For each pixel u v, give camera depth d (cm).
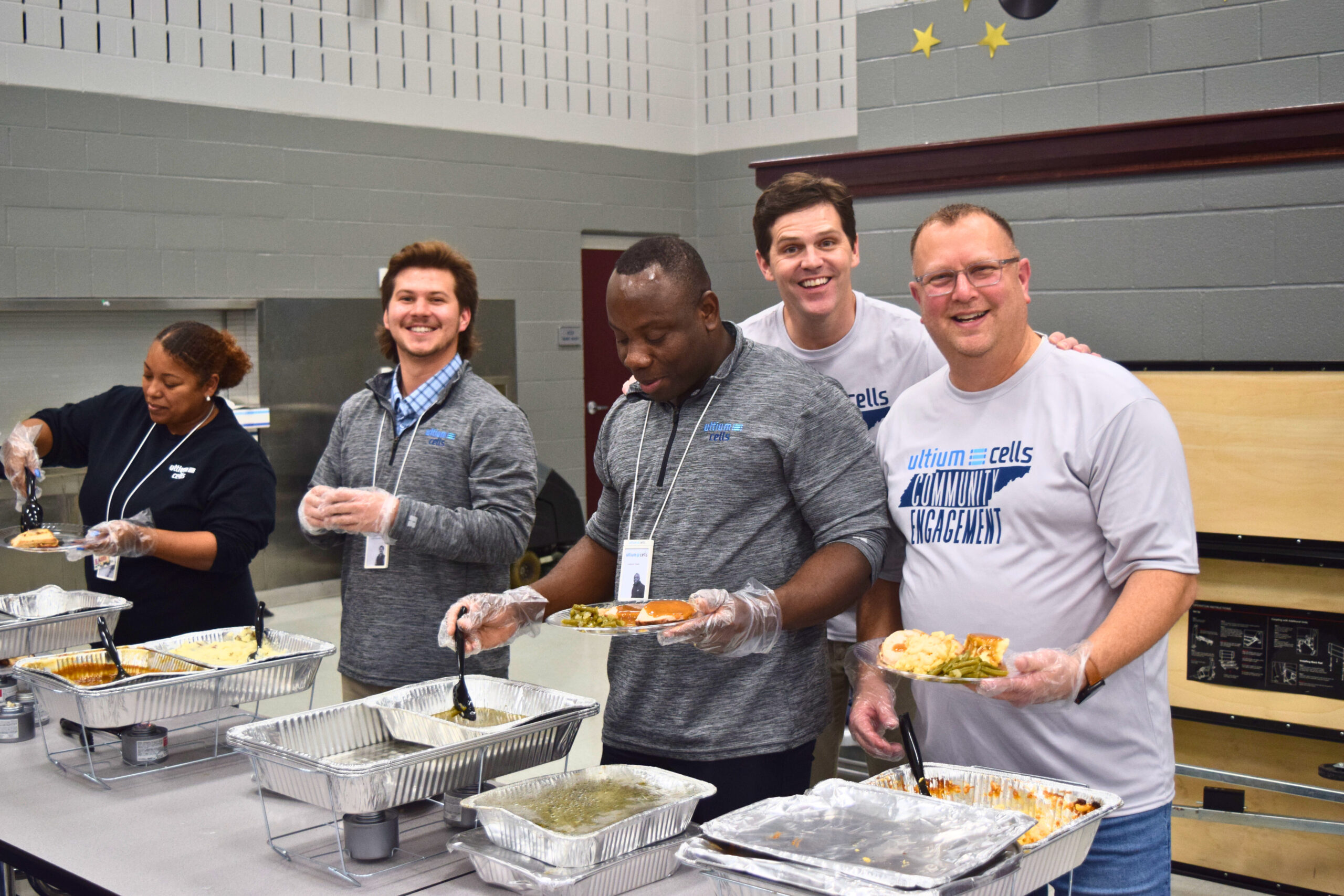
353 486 229
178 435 260
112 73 545
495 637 181
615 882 139
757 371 177
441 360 228
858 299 249
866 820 133
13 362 530
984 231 166
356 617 222
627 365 172
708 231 810
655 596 177
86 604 245
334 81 624
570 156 736
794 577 167
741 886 121
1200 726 299
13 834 167
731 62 784
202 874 152
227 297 588
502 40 696
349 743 175
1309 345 304
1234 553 275
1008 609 166
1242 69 326
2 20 512
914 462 179
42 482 517
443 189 673
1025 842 131
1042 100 362
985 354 168
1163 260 324
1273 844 291
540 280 727
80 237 539
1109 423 161
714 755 171
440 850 160
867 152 361
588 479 772
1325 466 264
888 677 171
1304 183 301
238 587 261
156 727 200
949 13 378
